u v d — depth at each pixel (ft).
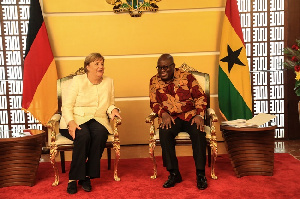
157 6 15.01
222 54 14.78
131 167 12.48
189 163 12.85
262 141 11.09
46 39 14.58
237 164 11.12
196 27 15.30
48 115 14.66
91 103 11.07
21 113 16.06
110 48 15.26
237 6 14.64
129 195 9.64
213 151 10.66
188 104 11.09
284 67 15.25
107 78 11.60
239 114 14.71
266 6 15.84
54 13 14.98
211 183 10.46
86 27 15.10
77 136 10.20
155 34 15.26
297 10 15.83
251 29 15.98
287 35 15.92
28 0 15.57
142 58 15.39
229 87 14.79
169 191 9.89
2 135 10.59
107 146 10.90
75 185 10.07
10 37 15.65
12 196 9.78
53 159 10.55
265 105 16.35
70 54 15.19
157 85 11.37
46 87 14.57
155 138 10.96
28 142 10.82
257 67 16.19
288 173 11.18
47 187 10.53
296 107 16.28
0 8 15.49
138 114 15.67
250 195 9.37
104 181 10.94
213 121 10.65
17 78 15.90
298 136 16.43
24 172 10.72
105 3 14.98
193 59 15.46
